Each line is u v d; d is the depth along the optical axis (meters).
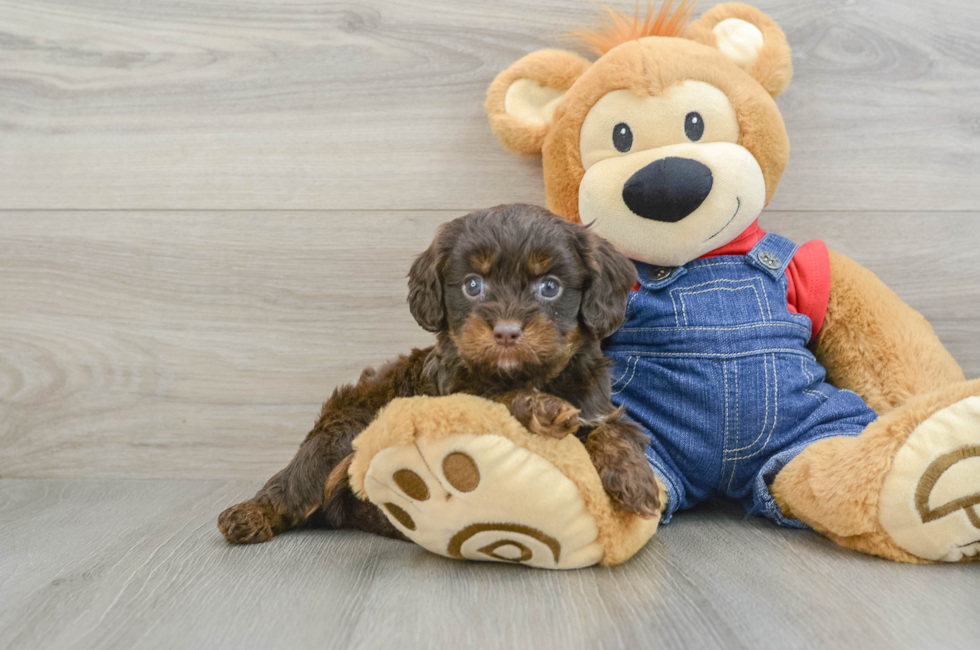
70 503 2.34
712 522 2.06
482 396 1.71
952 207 2.60
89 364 2.66
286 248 2.63
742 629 1.33
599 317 1.73
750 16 2.28
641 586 1.54
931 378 2.14
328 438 1.97
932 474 1.60
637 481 1.61
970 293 2.61
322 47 2.62
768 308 2.07
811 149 2.59
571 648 1.26
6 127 2.65
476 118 2.61
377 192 2.63
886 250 2.60
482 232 1.66
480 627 1.35
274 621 1.40
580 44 2.57
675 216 2.00
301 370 2.65
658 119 2.04
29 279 2.65
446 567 1.70
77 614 1.45
